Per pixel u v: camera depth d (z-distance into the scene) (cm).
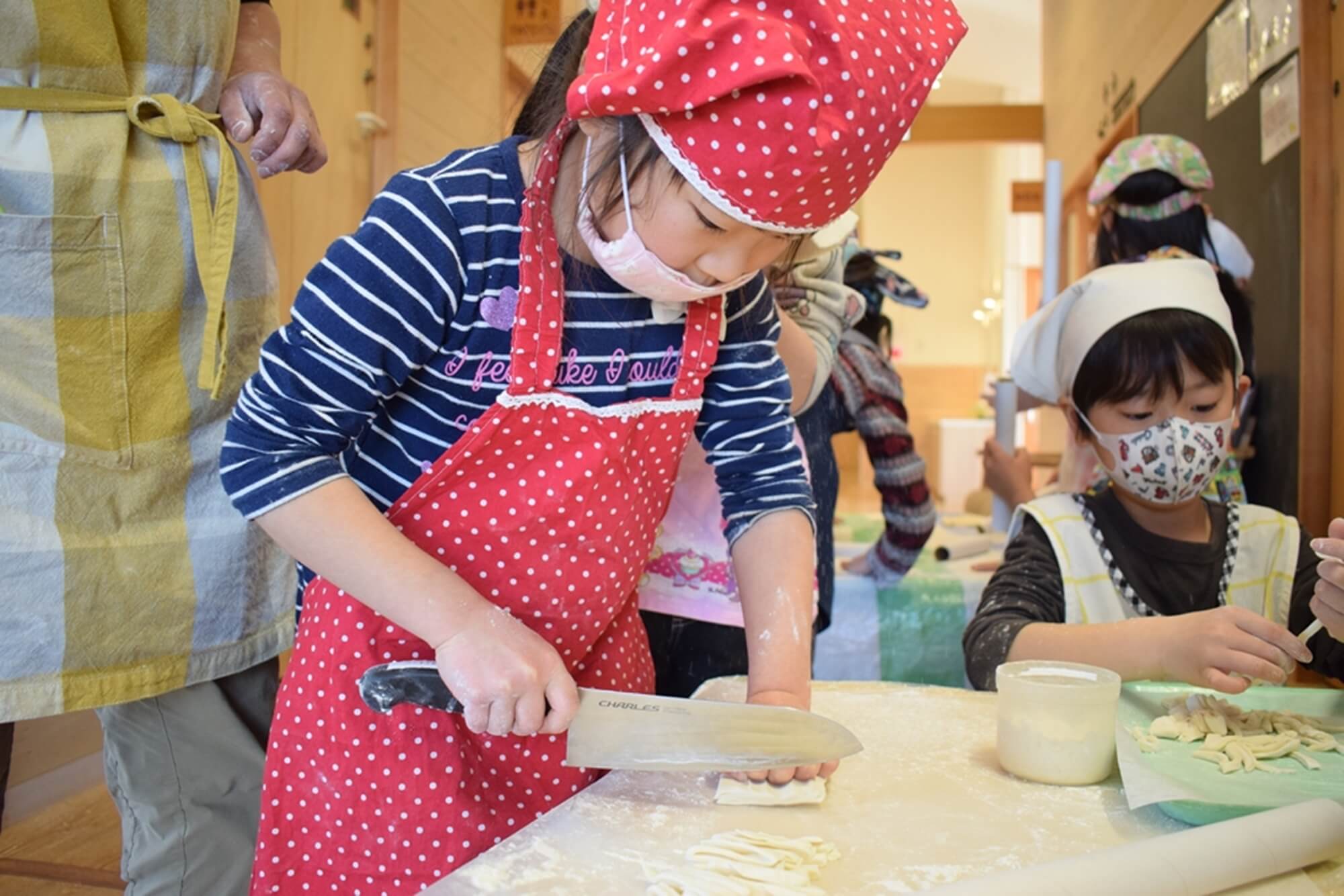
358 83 306
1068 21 567
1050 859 71
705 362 96
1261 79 249
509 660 76
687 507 135
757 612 98
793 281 138
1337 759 87
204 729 122
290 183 267
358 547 80
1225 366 141
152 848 122
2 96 104
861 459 947
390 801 91
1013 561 151
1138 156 211
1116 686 88
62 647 106
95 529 109
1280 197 235
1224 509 150
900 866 70
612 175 77
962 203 995
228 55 120
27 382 105
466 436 87
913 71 73
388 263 83
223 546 117
